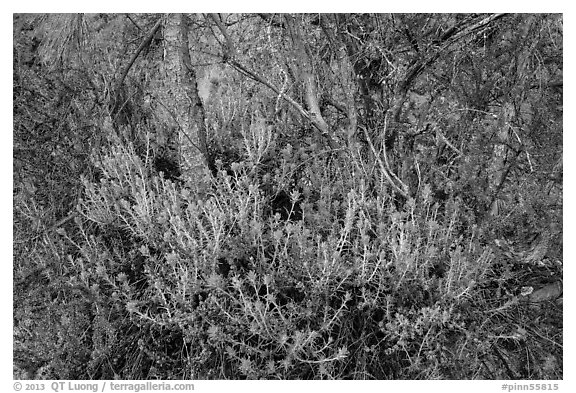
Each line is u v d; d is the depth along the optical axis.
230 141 4.64
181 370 3.66
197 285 3.46
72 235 4.38
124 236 4.16
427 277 3.70
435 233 3.82
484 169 4.40
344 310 3.60
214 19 4.43
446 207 4.07
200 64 5.12
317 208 4.24
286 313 3.48
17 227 4.52
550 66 5.01
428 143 4.88
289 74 4.88
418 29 4.88
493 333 3.88
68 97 4.94
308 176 4.32
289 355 3.27
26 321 4.03
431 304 3.58
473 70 4.87
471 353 3.72
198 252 3.62
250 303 3.23
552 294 4.24
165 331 3.70
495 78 4.84
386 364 3.65
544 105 4.73
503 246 4.10
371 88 5.04
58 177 4.84
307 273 3.50
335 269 3.42
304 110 4.36
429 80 5.00
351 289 3.66
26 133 4.81
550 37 4.97
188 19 4.83
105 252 3.90
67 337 3.64
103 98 4.96
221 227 3.50
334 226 3.88
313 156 4.20
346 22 4.77
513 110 4.59
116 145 4.44
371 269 3.63
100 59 5.21
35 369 3.76
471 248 3.90
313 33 5.02
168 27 4.50
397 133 4.73
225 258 3.67
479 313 3.85
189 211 3.77
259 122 4.34
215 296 3.47
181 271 3.45
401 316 3.35
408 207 3.90
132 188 3.91
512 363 4.01
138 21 5.42
